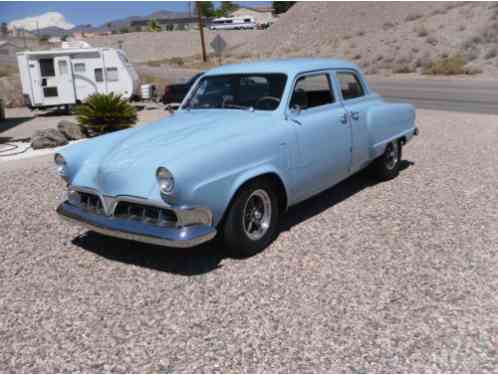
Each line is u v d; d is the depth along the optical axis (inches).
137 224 157.5
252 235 175.9
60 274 166.9
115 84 683.4
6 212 233.0
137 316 139.2
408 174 279.9
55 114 700.0
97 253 183.5
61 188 272.7
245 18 3730.3
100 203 169.3
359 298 144.6
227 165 158.7
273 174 178.1
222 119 188.2
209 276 161.3
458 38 1208.2
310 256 173.8
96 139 195.5
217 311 140.2
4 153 383.6
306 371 114.0
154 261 174.6
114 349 124.9
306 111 197.0
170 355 121.6
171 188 146.4
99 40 3189.0
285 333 128.7
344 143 214.7
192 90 221.0
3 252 186.9
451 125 438.3
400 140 269.6
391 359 117.3
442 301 141.9
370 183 264.2
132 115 461.4
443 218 206.8
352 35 1750.7
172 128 185.6
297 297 146.2
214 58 2113.7
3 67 1337.4
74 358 122.0
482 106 566.3
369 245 181.5
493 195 235.0
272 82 193.8
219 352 122.0
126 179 159.5
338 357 118.6
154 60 2474.2
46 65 660.7
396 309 138.3
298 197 196.7
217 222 161.5
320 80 208.5
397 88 809.5
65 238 199.6
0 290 157.0
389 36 1432.1
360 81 240.8
